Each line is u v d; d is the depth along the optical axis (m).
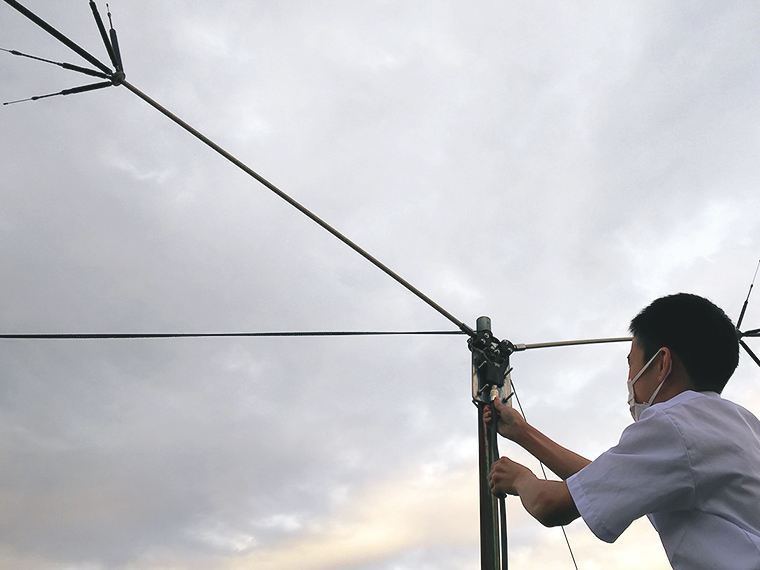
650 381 2.53
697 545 2.11
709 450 2.13
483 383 3.73
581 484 2.25
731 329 2.49
